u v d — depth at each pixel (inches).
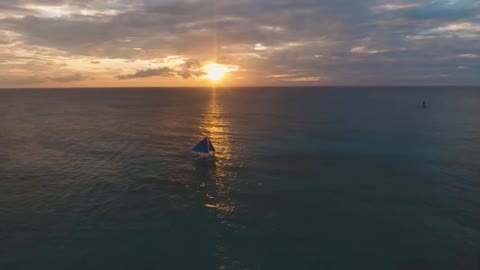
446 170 1839.3
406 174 1771.7
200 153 2151.8
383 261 970.1
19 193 1465.3
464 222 1210.0
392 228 1167.6
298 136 2869.1
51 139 2736.2
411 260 975.0
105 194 1467.8
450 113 4815.5
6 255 979.9
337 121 3907.5
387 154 2210.9
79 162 1991.9
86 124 3663.9
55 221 1200.8
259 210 1317.7
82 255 986.7
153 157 2117.4
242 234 1126.4
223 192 1507.1
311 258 984.9
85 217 1238.9
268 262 966.4
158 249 1027.3
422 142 2600.9
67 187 1550.2
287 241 1080.8
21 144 2519.7
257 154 2206.0
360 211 1306.6
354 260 976.3
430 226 1178.6
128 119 4163.4
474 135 2903.5
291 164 1971.0
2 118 4200.3
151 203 1374.3
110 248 1027.3
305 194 1485.0
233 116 4493.1
